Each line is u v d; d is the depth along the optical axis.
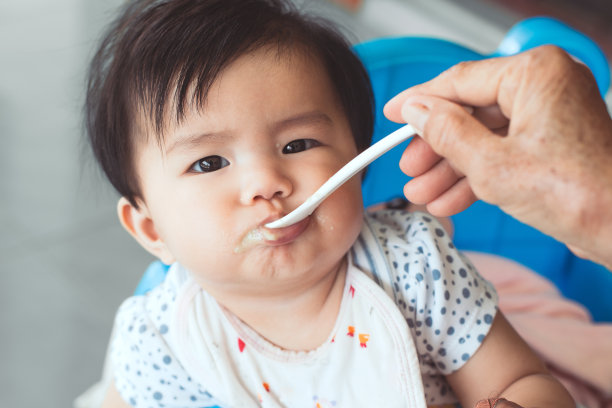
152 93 0.55
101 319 1.42
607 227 0.40
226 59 0.54
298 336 0.62
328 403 0.62
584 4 2.46
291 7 0.63
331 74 0.59
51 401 1.24
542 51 0.44
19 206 1.69
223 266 0.55
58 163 1.83
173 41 0.56
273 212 0.53
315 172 0.55
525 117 0.42
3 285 1.47
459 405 0.68
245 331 0.62
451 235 0.89
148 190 0.59
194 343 0.63
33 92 2.12
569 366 0.87
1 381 1.27
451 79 0.48
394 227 0.67
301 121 0.55
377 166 0.98
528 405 0.57
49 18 2.57
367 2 2.74
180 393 0.66
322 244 0.55
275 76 0.54
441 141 0.43
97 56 0.64
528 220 0.43
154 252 0.66
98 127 0.62
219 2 0.59
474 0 2.69
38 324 1.40
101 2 2.67
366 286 0.61
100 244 1.60
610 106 1.71
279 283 0.55
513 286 0.99
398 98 0.50
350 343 0.61
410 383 0.59
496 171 0.42
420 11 2.69
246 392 0.63
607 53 2.27
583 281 1.11
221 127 0.53
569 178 0.40
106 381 0.82
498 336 0.62
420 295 0.61
